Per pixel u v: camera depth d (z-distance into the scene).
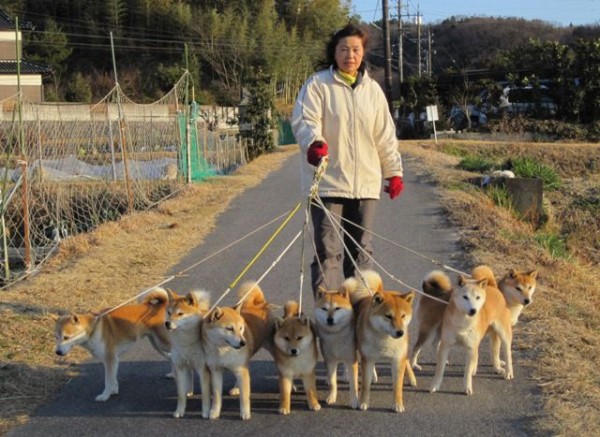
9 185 12.94
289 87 50.66
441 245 9.66
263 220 11.86
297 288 7.59
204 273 8.34
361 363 4.67
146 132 19.38
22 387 5.04
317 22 57.09
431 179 16.53
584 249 13.27
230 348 4.39
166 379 5.26
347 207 5.36
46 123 15.87
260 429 4.36
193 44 53.53
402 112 42.50
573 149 28.52
